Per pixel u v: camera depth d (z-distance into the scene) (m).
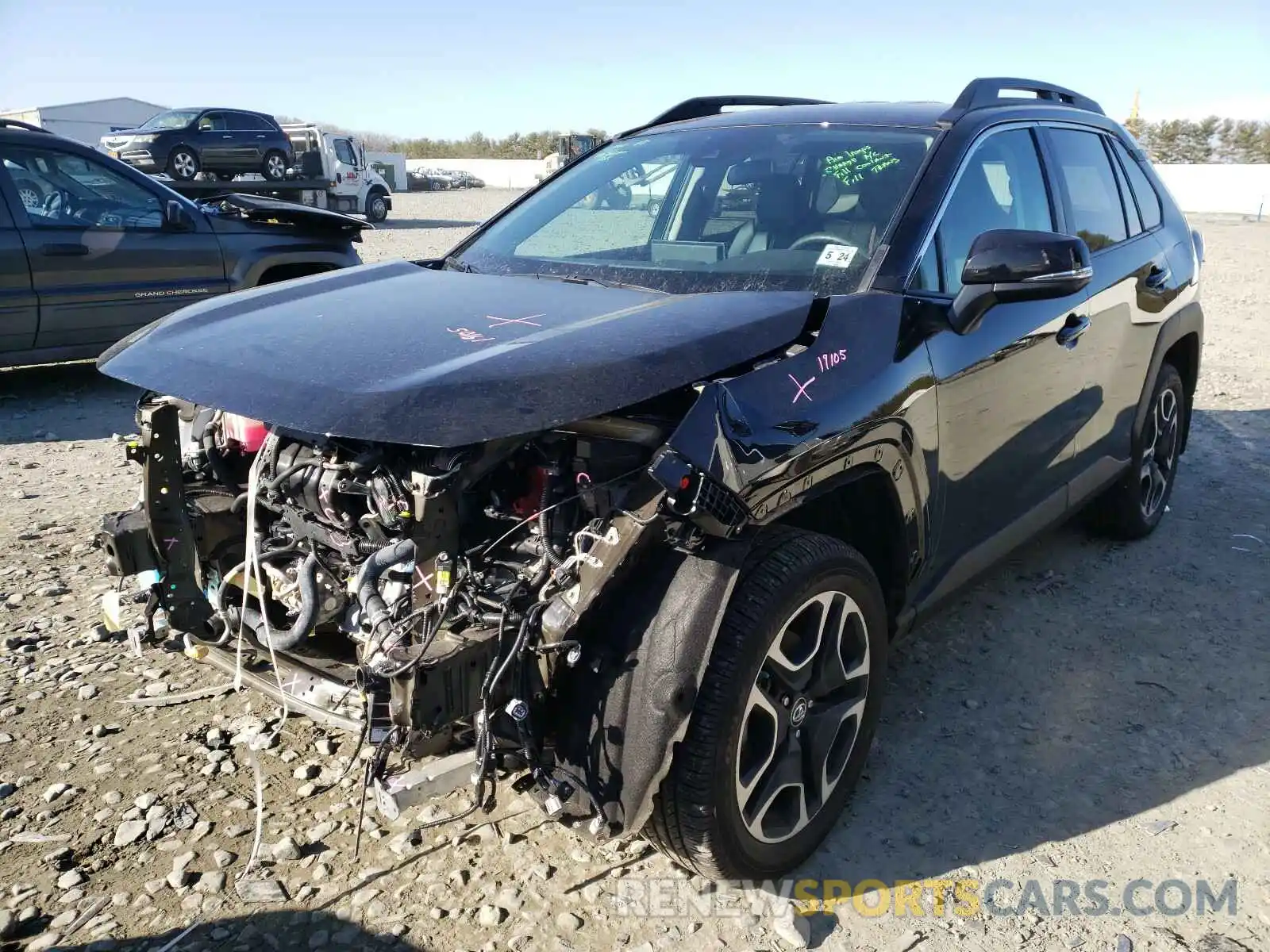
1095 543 4.87
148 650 3.66
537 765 2.22
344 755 3.05
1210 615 4.12
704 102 4.29
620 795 2.19
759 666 2.30
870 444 2.56
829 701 2.66
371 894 2.49
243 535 2.94
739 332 2.45
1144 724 3.32
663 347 2.32
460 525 2.30
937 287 3.01
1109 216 4.19
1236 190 42.34
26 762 2.99
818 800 2.62
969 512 3.20
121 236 7.30
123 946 2.32
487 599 2.21
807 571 2.38
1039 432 3.53
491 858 2.62
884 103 3.76
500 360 2.24
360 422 2.07
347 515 2.43
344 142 25.31
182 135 21.45
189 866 2.58
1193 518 5.24
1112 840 2.76
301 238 8.27
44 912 2.42
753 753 2.44
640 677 2.17
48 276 6.97
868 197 3.13
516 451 2.31
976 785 2.99
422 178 50.56
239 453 2.93
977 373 3.02
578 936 2.37
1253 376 8.68
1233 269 17.89
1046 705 3.44
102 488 5.52
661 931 2.39
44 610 3.98
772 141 3.53
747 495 2.22
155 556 2.85
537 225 3.71
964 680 3.59
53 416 7.09
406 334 2.51
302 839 2.68
